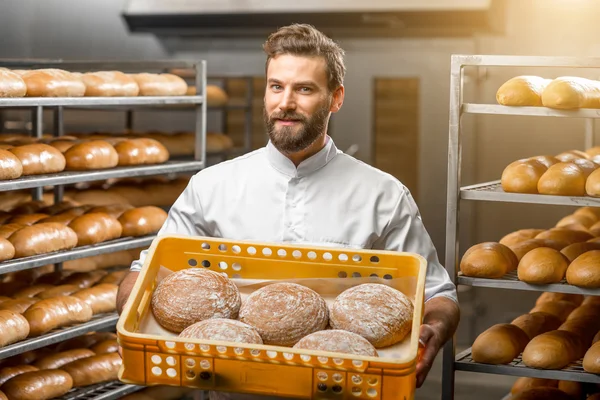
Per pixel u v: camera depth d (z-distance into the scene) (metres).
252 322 1.70
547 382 2.84
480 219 4.61
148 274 1.76
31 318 2.76
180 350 1.53
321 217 2.15
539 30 4.43
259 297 1.74
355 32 4.62
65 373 2.86
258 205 2.18
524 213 4.54
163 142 3.85
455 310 1.99
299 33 1.97
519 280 2.57
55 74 2.99
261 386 1.54
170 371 1.56
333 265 1.85
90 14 5.07
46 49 5.15
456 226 2.58
